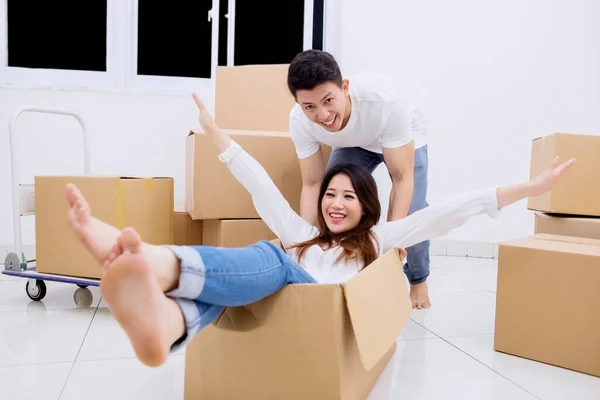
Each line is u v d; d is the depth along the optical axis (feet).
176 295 2.53
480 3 8.71
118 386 3.66
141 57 8.53
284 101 6.36
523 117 8.87
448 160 8.87
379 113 4.33
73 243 5.46
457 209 3.79
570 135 5.41
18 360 4.09
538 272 4.24
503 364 4.21
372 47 8.66
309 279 3.33
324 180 4.29
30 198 5.95
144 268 2.12
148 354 2.25
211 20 8.70
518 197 3.67
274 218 4.34
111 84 8.36
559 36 8.79
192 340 3.32
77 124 7.92
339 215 4.10
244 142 5.28
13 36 8.17
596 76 8.86
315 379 2.95
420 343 4.69
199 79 8.70
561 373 4.04
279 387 3.04
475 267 8.16
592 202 5.49
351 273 3.89
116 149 8.05
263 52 9.04
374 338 3.05
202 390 3.28
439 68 8.76
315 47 9.03
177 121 8.23
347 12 8.56
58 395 3.49
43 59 8.27
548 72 8.82
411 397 3.58
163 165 8.22
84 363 4.05
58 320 5.13
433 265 8.30
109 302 2.20
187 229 6.09
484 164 8.90
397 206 4.50
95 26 8.38
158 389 3.62
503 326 4.45
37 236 5.60
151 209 5.50
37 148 7.80
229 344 3.17
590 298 3.98
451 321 5.36
